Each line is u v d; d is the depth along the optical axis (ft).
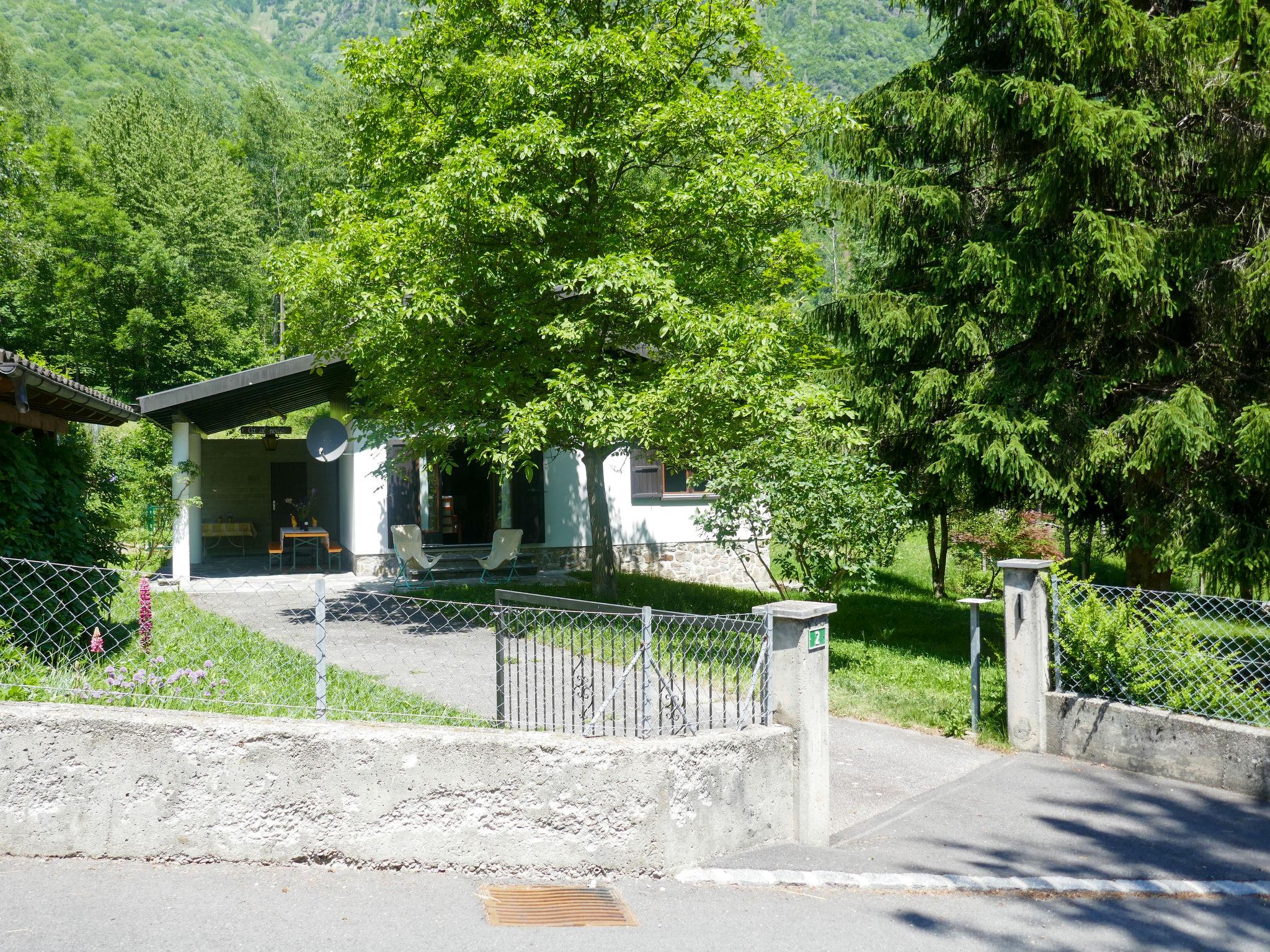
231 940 11.93
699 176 36.24
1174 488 33.06
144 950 11.46
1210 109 31.65
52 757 13.96
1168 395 32.60
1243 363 32.73
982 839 17.79
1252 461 29.30
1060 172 31.96
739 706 17.63
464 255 35.29
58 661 20.08
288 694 20.13
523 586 49.55
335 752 14.35
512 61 34.73
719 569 62.18
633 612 17.28
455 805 14.57
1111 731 22.72
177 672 17.51
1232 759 20.70
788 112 38.63
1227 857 17.04
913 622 44.45
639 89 37.01
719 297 40.83
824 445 35.99
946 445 34.76
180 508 48.78
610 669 20.88
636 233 38.55
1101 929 14.08
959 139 36.06
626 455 58.70
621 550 59.67
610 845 14.98
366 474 54.24
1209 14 30.50
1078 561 63.21
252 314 129.08
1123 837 17.99
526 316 36.55
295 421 88.84
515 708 20.93
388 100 41.55
